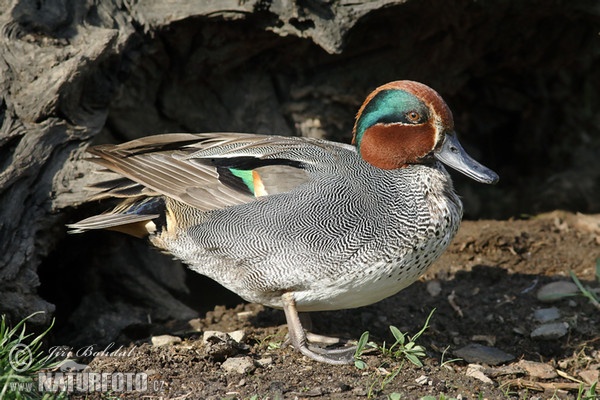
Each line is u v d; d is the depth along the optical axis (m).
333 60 11.36
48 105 9.35
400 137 8.79
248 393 7.76
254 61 11.31
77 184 9.27
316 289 8.46
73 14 9.98
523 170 13.92
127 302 10.71
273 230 8.40
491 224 12.14
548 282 10.78
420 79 11.98
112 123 10.76
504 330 9.76
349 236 8.27
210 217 8.71
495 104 13.46
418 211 8.45
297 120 11.70
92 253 10.63
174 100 11.09
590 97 13.96
